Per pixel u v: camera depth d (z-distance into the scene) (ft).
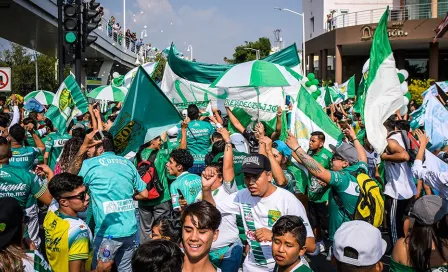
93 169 18.22
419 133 19.75
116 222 18.06
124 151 23.06
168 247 10.43
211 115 40.27
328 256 24.97
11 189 18.74
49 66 132.05
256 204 15.70
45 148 33.63
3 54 132.98
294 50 43.73
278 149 22.81
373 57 23.76
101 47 110.22
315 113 28.12
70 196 14.58
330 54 150.82
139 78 22.30
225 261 17.75
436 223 12.46
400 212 24.54
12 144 25.30
